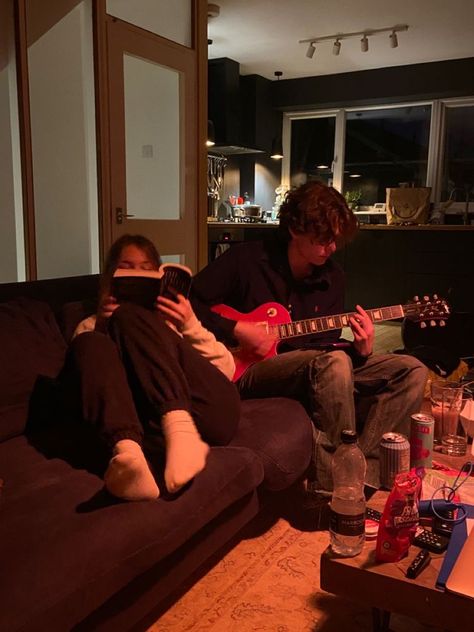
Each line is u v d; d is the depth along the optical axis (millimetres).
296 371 1907
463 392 1947
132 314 1519
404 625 1370
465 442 1655
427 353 2586
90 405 1354
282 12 4832
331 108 7176
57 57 3266
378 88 6602
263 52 5992
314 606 1454
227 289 2125
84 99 3387
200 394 1535
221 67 6262
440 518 1139
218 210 7082
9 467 1410
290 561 1648
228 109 6371
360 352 1975
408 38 5488
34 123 3234
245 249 2145
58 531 1105
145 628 1367
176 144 3857
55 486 1291
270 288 2109
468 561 967
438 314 2107
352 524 1087
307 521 1869
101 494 1259
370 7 4695
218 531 1470
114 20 3238
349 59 6227
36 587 979
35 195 3281
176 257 3928
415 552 1056
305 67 6562
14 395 1618
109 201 3361
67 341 1845
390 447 1429
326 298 2141
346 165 7316
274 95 7180
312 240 1953
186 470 1280
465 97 6434
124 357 1480
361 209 6996
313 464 1880
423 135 6832
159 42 3574
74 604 1010
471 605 923
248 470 1492
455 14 4844
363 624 1388
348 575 1028
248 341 1984
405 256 5457
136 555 1134
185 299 1711
